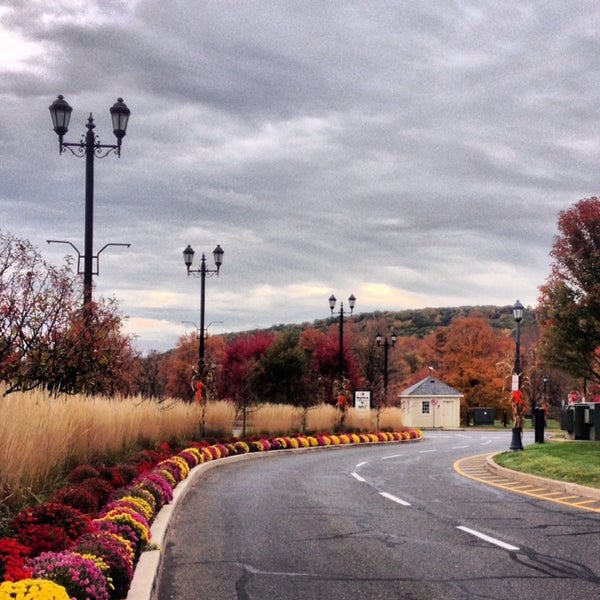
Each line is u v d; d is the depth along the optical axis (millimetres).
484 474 21891
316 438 36406
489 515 13164
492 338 78312
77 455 13055
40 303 15406
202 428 28109
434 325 160875
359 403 44281
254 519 12695
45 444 10312
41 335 15539
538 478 18766
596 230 23391
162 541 9742
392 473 22156
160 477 13688
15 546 5719
